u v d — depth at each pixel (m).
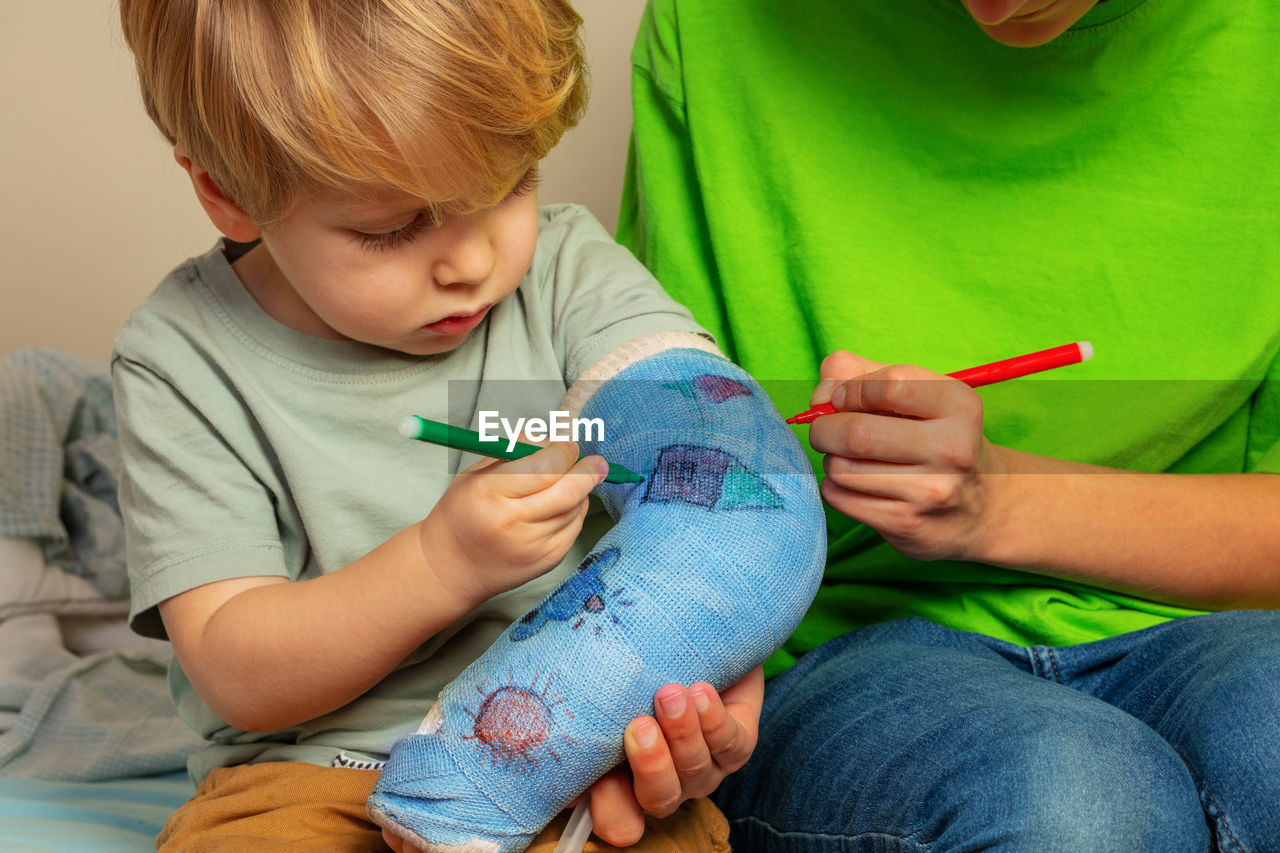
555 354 0.84
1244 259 0.90
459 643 0.81
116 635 1.19
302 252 0.74
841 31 0.95
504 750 0.68
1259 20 0.90
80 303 1.42
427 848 0.68
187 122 0.74
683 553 0.70
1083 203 0.92
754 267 0.96
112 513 1.22
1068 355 0.81
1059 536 0.84
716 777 0.72
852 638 0.89
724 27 0.98
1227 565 0.85
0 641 1.10
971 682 0.80
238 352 0.81
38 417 1.21
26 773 1.00
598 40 1.24
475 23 0.72
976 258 0.93
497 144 0.72
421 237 0.73
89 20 1.34
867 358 0.93
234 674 0.76
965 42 0.92
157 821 0.91
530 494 0.71
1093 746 0.72
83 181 1.38
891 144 0.94
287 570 0.83
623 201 1.09
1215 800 0.73
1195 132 0.91
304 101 0.69
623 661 0.68
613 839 0.71
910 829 0.74
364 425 0.82
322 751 0.80
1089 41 0.90
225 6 0.71
